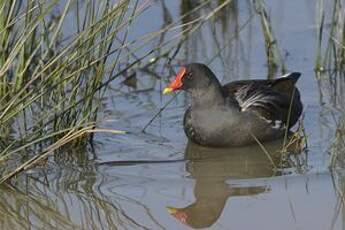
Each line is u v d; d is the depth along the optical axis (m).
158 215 11.19
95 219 11.14
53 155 12.94
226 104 13.48
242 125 13.46
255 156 13.11
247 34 17.14
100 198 11.67
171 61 16.33
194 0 17.83
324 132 13.62
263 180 12.10
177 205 11.41
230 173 12.41
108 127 14.01
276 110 13.81
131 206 11.43
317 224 10.78
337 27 16.02
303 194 11.59
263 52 16.53
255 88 13.95
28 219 11.20
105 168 12.55
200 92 13.48
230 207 11.33
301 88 15.38
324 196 11.50
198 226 10.90
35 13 13.53
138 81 15.85
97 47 13.09
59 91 12.94
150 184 12.03
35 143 12.52
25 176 12.29
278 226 10.77
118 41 15.87
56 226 11.02
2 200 11.66
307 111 14.50
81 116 13.25
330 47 15.83
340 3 15.92
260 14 16.20
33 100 12.27
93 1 12.76
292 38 16.84
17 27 13.73
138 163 12.73
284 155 12.91
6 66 12.22
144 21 17.20
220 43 16.91
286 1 17.91
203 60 16.31
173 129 14.06
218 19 17.62
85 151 13.11
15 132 13.29
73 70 12.74
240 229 10.74
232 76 15.69
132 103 14.96
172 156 13.04
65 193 11.84
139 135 13.79
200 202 11.48
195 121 13.51
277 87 14.34
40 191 11.89
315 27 17.05
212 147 13.53
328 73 15.82
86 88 12.98
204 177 12.25
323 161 12.62
